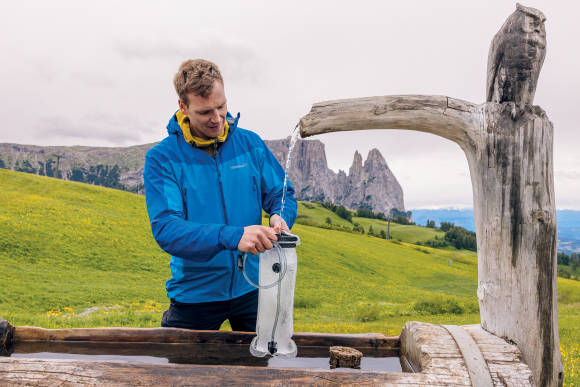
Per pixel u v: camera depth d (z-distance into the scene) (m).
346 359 2.26
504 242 2.34
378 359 2.54
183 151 2.61
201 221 2.59
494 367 2.06
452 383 1.94
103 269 29.53
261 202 2.85
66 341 2.69
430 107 2.43
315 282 36.88
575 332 12.11
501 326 2.34
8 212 37.53
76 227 36.78
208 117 2.37
